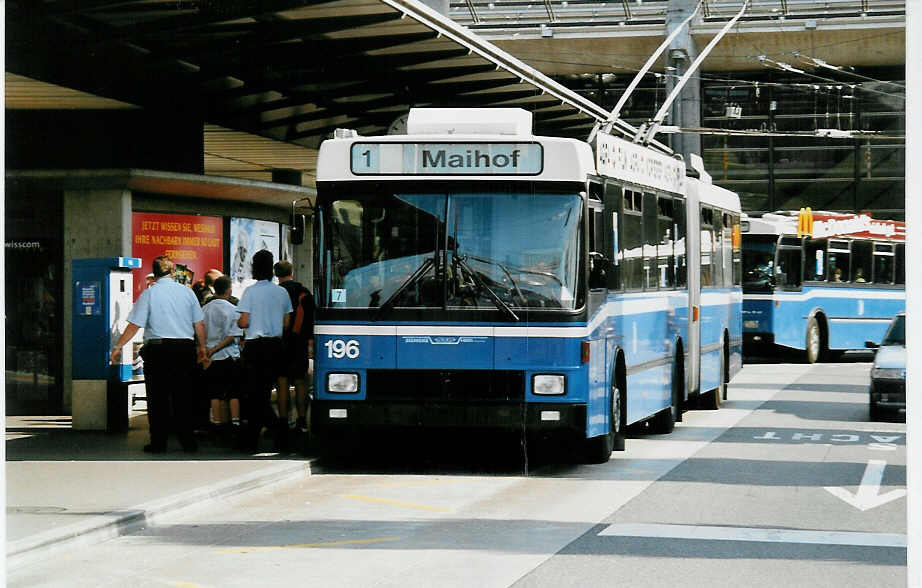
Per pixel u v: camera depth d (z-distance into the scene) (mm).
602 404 13953
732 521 10695
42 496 11219
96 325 16625
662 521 10688
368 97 23953
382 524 10523
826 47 47875
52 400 18266
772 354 37500
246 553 9258
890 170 49781
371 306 13336
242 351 14914
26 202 18203
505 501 11797
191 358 14539
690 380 19281
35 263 18203
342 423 13297
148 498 11102
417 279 13289
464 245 13273
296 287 15625
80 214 18094
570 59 50469
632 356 15461
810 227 35688
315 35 17922
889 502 11820
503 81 21750
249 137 25203
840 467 14414
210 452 14711
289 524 10531
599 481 13195
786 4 47375
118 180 17891
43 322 18219
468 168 13320
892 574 8547
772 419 20156
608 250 14242
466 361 13172
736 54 48750
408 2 16516
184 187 18812
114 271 16641
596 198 13750
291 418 17703
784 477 13539
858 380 29172
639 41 49188
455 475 13750
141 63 17953
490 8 50188
